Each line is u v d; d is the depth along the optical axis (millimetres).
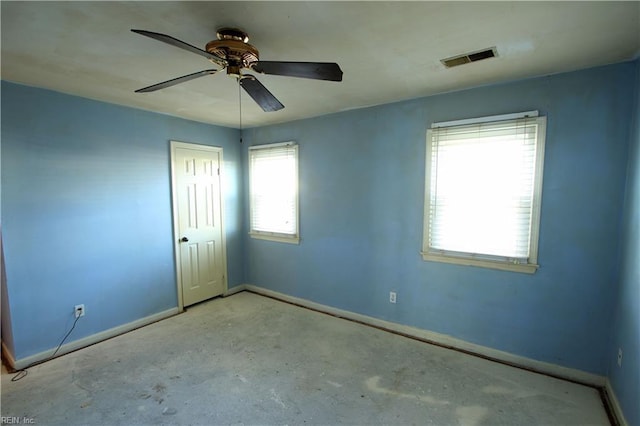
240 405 2080
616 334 2096
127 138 3148
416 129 2889
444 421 1929
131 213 3213
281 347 2846
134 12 1463
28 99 2506
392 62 2064
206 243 3979
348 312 3496
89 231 2910
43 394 2189
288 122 3809
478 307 2699
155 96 2793
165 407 2059
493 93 2498
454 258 2762
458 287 2783
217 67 2070
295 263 3924
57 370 2488
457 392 2201
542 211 2365
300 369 2492
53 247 2689
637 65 1979
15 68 2148
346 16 1507
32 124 2535
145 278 3354
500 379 2350
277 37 1722
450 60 2031
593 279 2232
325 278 3658
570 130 2234
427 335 2977
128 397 2156
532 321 2471
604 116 2129
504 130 2467
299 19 1533
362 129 3221
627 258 1971
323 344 2900
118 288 3131
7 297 2475
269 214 4117
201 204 3889
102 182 2982
